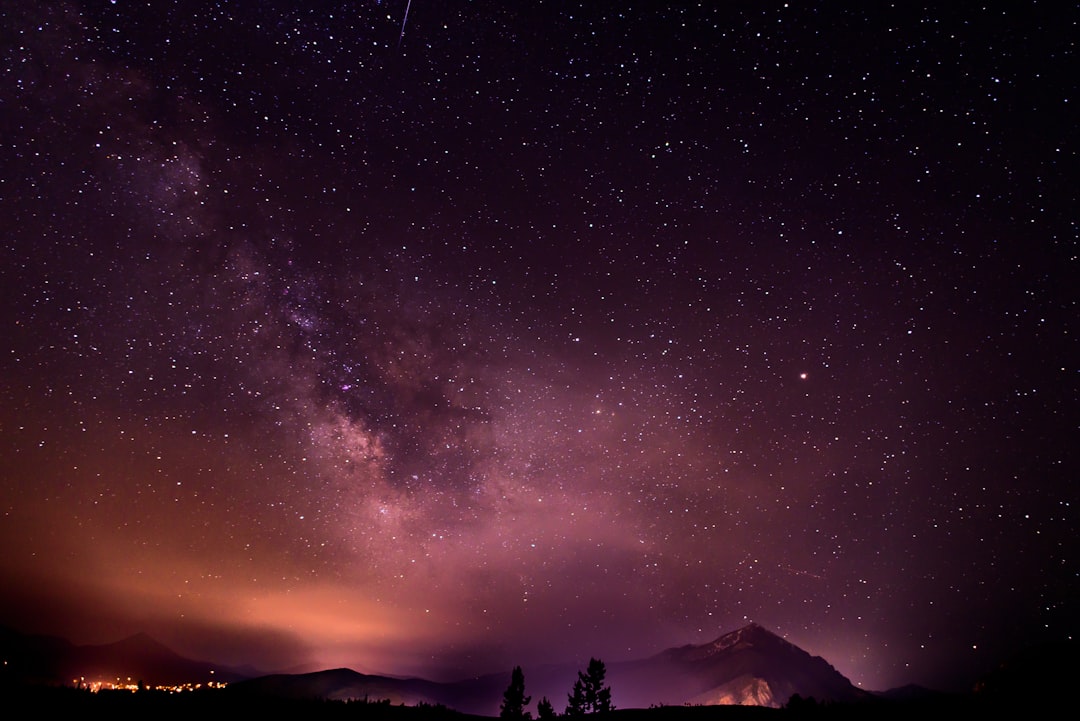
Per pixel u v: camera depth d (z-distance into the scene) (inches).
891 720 475.8
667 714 627.2
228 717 490.9
